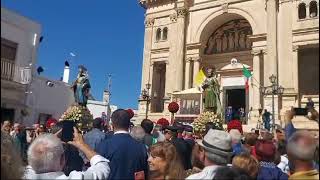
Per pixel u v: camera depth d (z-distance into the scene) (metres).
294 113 6.27
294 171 5.06
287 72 36.88
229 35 46.78
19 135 10.31
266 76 38.12
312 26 36.56
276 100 35.69
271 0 38.97
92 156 5.26
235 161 5.71
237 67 42.62
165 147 5.75
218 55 46.50
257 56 40.31
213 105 24.00
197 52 45.00
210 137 5.22
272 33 38.25
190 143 8.39
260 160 6.61
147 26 49.66
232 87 42.62
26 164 4.94
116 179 6.14
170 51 46.12
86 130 19.31
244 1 42.41
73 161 7.50
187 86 44.69
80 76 21.86
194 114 34.12
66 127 5.51
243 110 39.69
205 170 5.02
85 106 21.86
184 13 46.09
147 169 6.69
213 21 44.97
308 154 4.68
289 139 5.04
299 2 37.88
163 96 48.53
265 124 29.16
